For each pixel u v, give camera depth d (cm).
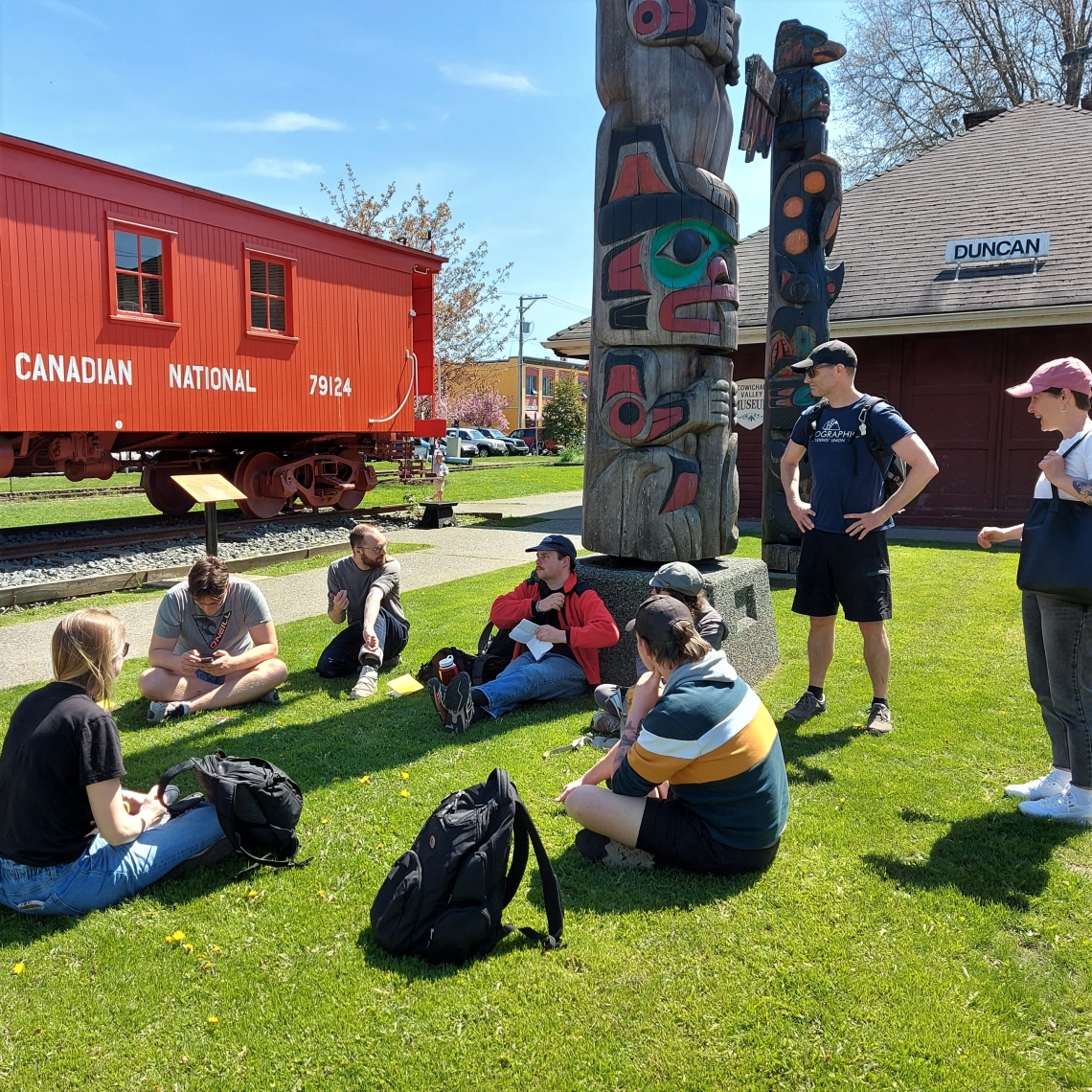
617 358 470
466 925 234
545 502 1612
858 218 1386
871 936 248
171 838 277
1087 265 1088
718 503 486
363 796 341
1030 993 223
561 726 414
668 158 450
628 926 254
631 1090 193
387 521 1274
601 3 470
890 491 412
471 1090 194
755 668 490
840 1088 193
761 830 273
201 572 419
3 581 760
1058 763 333
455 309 2731
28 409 808
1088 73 2233
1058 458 293
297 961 239
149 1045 208
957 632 585
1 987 229
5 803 254
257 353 1048
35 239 807
